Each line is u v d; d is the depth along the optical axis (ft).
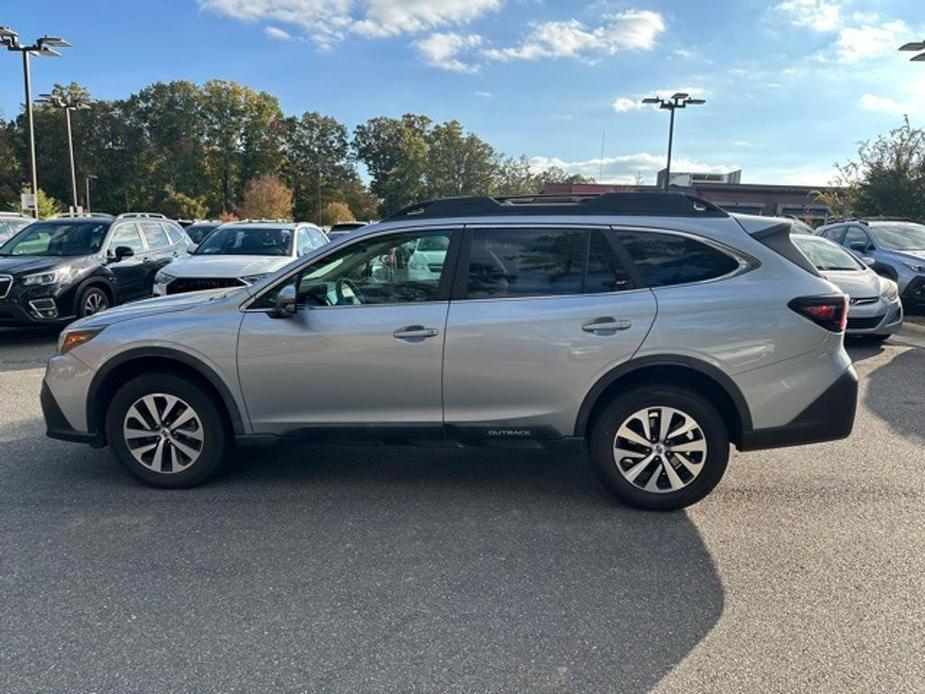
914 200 70.38
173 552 11.43
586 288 12.79
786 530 12.35
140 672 8.38
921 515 12.97
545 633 9.24
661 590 10.34
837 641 9.04
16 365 26.00
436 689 8.12
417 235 13.21
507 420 12.98
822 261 31.37
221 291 15.31
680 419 12.75
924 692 8.04
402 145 301.43
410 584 10.48
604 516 12.94
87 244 32.71
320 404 13.34
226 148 264.72
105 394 13.98
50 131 242.17
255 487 14.29
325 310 13.16
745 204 150.82
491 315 12.71
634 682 8.24
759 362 12.39
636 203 13.26
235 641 9.01
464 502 13.60
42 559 11.14
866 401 21.09
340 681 8.25
